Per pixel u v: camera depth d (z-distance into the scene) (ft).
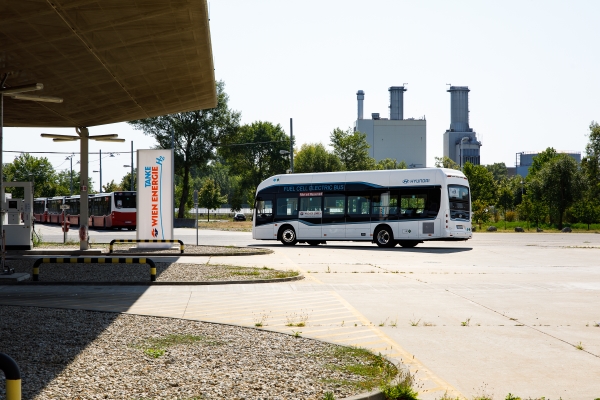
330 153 300.61
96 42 52.47
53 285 53.62
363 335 32.14
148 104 81.92
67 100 74.69
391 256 85.20
